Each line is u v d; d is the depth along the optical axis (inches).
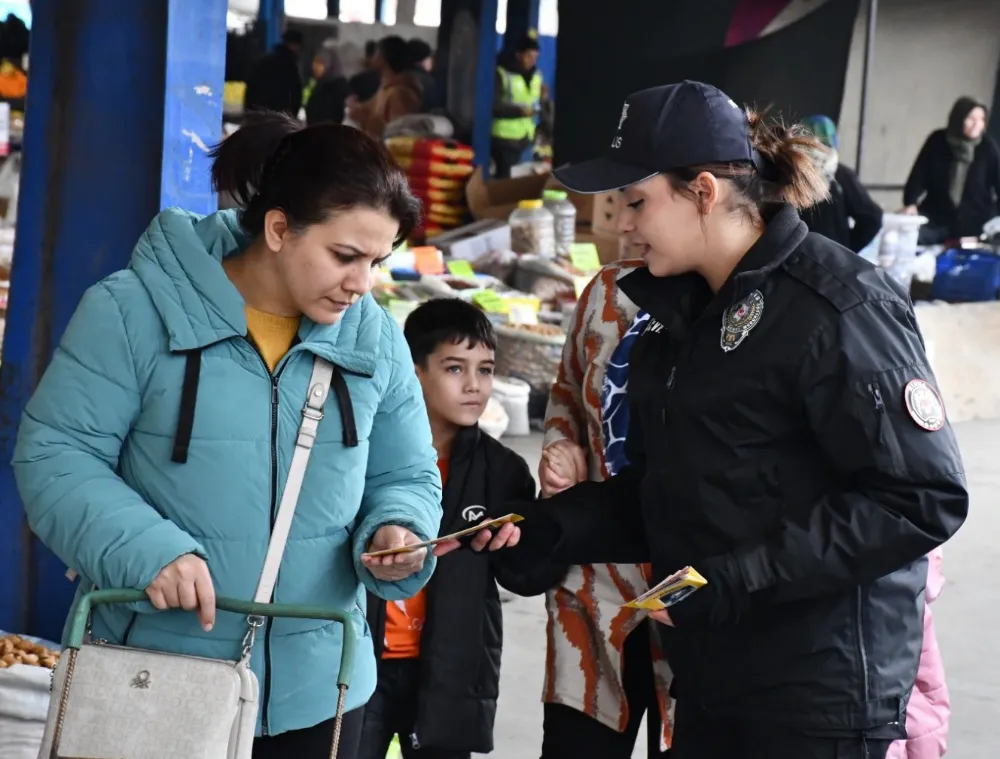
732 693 87.5
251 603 74.8
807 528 82.0
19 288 130.5
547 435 116.4
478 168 383.9
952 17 466.3
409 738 113.3
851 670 84.5
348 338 80.2
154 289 76.5
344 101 483.2
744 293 84.4
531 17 519.2
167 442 76.5
